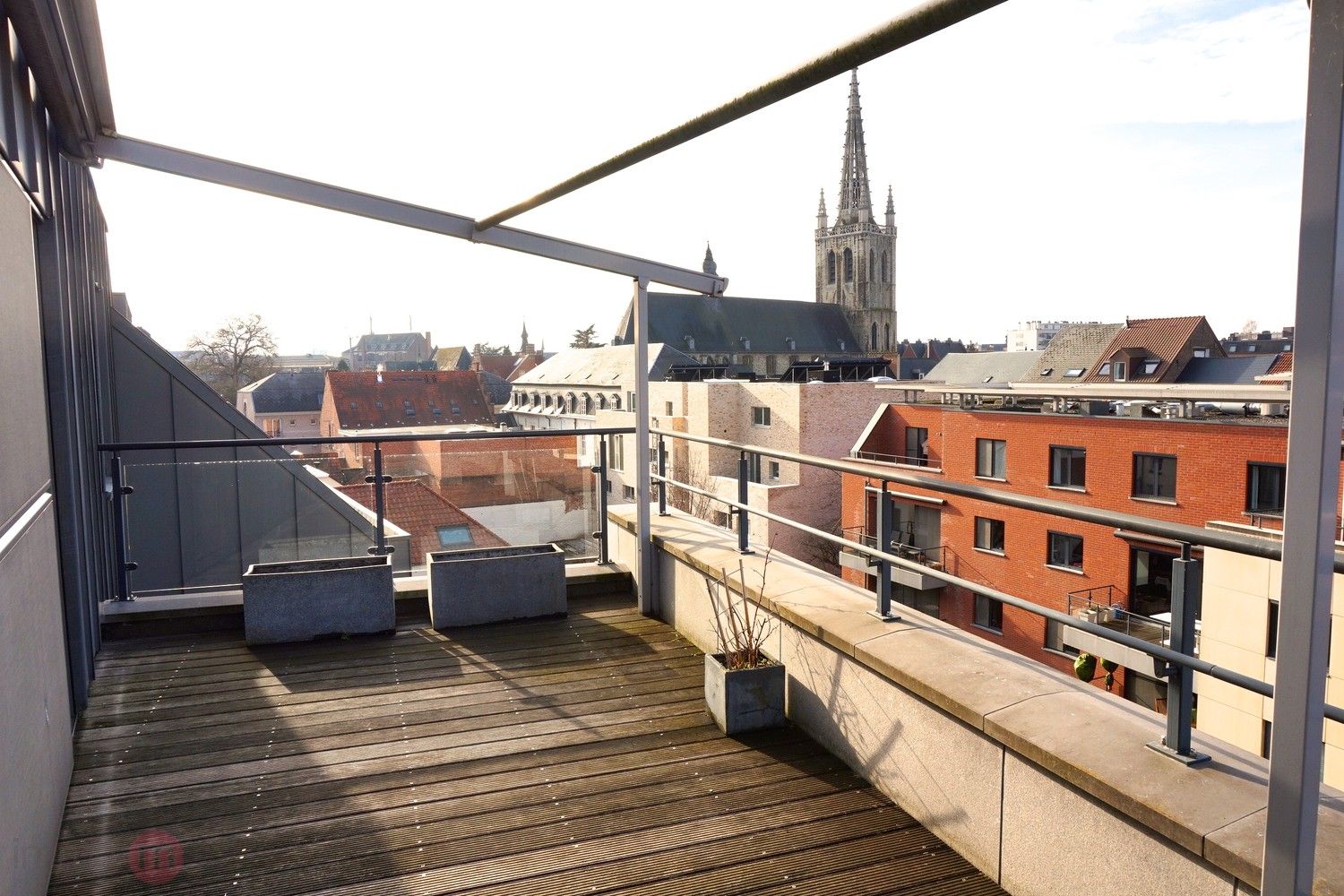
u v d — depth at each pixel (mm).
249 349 43062
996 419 26500
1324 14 1208
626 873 2559
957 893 2455
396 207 4344
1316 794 1370
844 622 3336
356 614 4688
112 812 2924
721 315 95750
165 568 5020
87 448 4523
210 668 4266
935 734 2744
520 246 4562
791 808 2934
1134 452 22594
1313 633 1318
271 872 2578
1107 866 2131
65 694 3135
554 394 80000
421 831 2797
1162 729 2354
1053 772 2266
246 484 5129
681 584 4762
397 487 5324
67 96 3258
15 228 2588
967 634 3162
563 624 4957
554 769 3219
